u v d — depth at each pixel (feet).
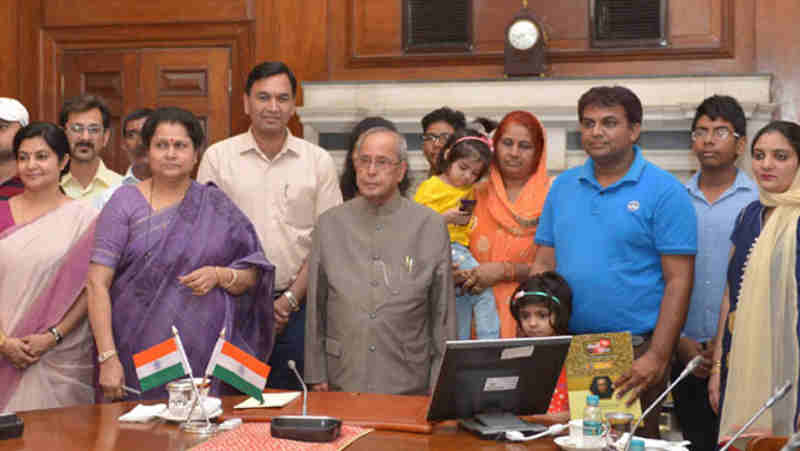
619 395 9.01
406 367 9.94
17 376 10.98
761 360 9.57
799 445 6.46
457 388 7.98
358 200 10.44
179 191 10.48
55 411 8.73
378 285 9.98
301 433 7.56
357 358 9.88
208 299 10.19
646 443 7.75
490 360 7.93
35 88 20.63
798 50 17.34
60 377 11.14
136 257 10.10
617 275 9.91
